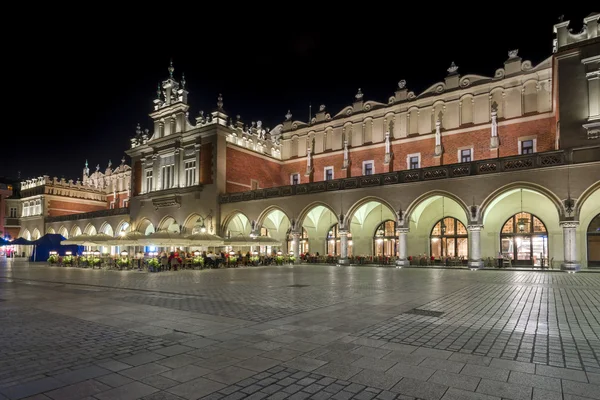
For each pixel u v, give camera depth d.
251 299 12.39
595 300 11.99
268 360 6.01
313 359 6.05
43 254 44.94
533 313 9.84
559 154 24.31
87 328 8.32
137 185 48.81
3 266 34.78
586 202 26.67
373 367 5.66
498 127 32.94
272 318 9.24
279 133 49.31
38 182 62.22
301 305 11.12
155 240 28.80
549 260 28.08
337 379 5.20
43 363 5.96
